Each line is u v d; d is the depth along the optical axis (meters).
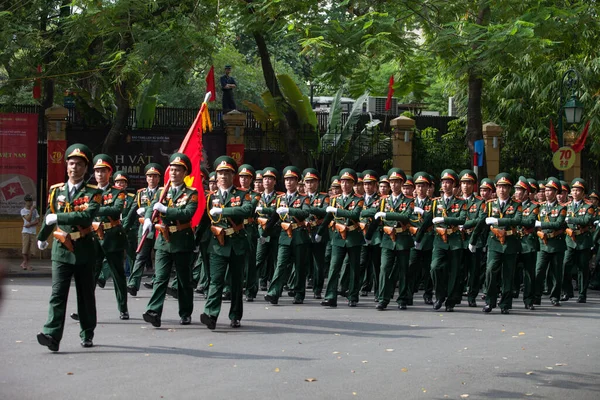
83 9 22.16
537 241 17.58
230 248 13.29
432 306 17.70
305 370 10.20
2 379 9.40
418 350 11.78
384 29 18.97
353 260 17.06
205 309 13.27
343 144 27.94
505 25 19.34
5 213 25.62
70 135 26.09
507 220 16.44
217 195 13.54
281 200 17.59
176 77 24.89
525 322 15.11
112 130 25.56
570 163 25.41
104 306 15.94
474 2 21.75
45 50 24.50
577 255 19.56
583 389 9.62
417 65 24.20
